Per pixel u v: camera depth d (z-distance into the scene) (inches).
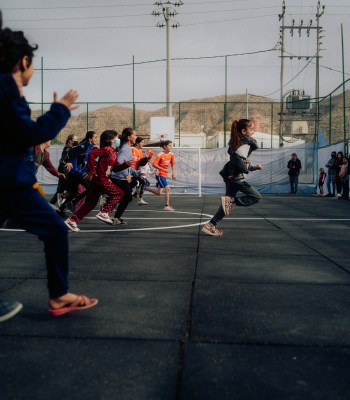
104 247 246.2
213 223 290.5
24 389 84.0
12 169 107.7
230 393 82.6
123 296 147.0
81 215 314.0
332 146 840.9
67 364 94.4
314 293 152.3
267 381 87.3
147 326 117.6
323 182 849.5
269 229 329.1
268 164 928.9
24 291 152.3
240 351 101.6
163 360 96.4
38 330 114.3
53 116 106.4
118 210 350.6
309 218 414.9
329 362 96.2
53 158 890.1
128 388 84.2
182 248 243.6
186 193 906.1
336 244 259.3
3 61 104.7
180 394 82.1
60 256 121.0
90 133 408.5
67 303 124.7
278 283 165.8
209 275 178.4
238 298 145.6
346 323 121.6
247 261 207.9
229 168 282.8
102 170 316.2
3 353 100.1
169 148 512.1
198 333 112.8
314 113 1307.8
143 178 578.6
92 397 81.0
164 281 167.9
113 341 107.1
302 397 81.4
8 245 253.4
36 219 115.6
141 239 277.1
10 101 102.0
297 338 110.0
